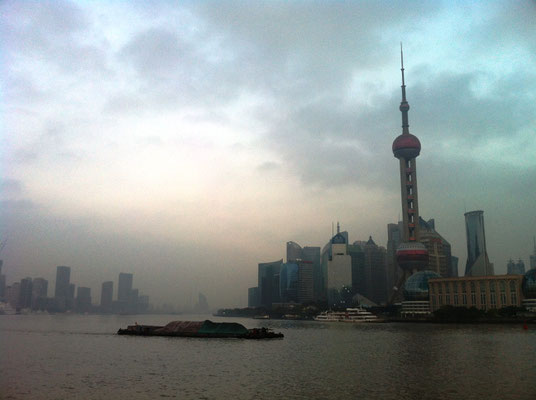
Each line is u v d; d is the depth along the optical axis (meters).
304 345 195.12
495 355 148.12
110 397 86.38
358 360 139.25
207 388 94.50
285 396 86.50
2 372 116.88
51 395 88.44
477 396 85.62
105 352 164.88
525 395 86.25
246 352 164.75
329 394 88.25
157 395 87.94
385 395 86.94
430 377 105.81
